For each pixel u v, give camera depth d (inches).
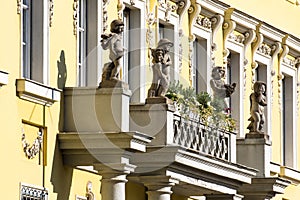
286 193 2294.5
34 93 1669.5
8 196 1636.3
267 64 2262.6
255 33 2214.6
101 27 1811.0
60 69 1728.6
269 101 2262.6
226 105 1925.4
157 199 1761.8
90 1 1809.8
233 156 1923.0
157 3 1951.3
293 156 2330.2
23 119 1662.2
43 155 1694.1
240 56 2182.6
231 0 2155.5
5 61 1638.8
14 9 1658.5
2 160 1630.2
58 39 1728.6
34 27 1704.0
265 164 2026.3
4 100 1633.9
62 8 1738.4
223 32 2134.6
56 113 1711.4
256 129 2041.1
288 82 2346.2
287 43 2309.3
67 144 1707.7
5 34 1641.2
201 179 1843.0
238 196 1950.1
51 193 1699.1
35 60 1700.3
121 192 1692.9
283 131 2333.9
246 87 2192.4
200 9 2048.5
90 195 1768.0
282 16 2322.8
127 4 1878.7
